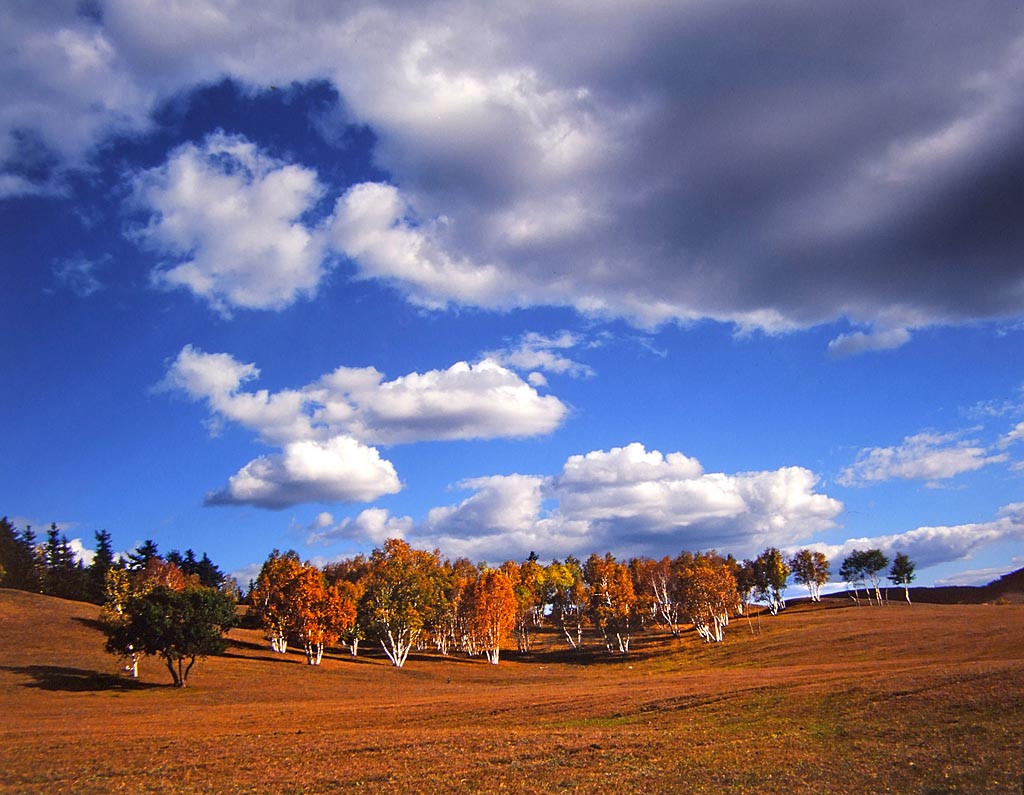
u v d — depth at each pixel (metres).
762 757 29.72
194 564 194.75
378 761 34.44
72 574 184.25
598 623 140.00
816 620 129.12
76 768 34.22
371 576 132.38
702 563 139.25
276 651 117.44
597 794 26.17
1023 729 29.48
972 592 186.62
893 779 24.72
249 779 31.64
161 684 79.75
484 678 100.75
